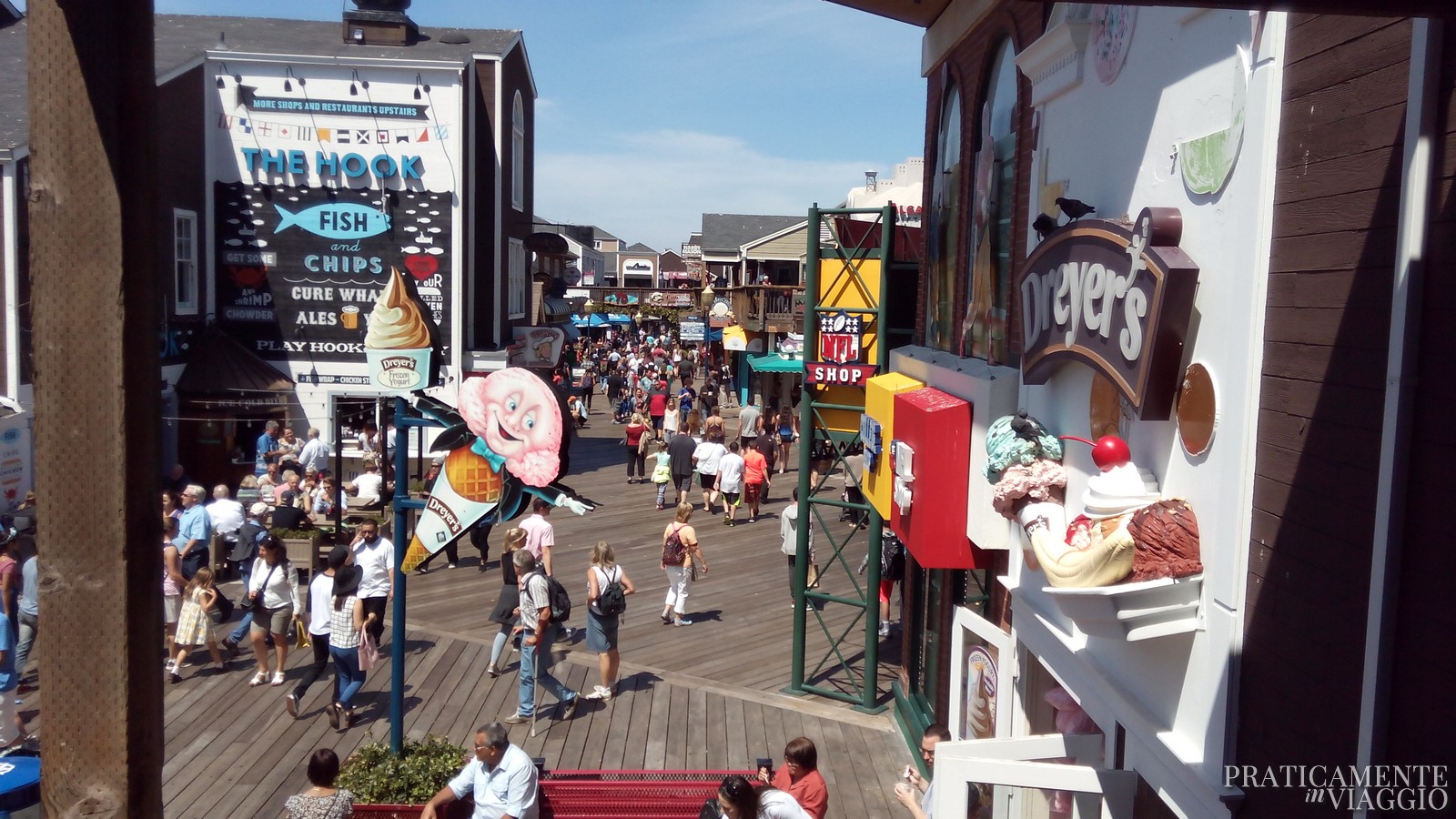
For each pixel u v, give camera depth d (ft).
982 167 26.81
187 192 68.13
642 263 347.36
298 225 71.61
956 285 29.58
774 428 82.79
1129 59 16.89
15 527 43.80
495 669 36.29
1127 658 16.21
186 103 67.62
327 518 53.42
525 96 91.97
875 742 31.30
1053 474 18.45
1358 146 10.92
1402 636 9.98
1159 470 15.12
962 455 23.84
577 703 33.55
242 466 68.64
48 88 9.43
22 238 51.01
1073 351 17.37
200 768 28.43
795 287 113.19
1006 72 25.36
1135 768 16.02
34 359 9.65
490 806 21.91
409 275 24.09
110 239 9.55
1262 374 12.64
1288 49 12.33
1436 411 9.66
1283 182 12.32
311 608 31.81
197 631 35.88
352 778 23.68
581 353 179.11
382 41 78.69
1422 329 9.89
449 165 72.54
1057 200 18.16
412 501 24.58
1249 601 12.79
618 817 23.66
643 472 79.41
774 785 22.58
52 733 9.84
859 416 36.63
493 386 23.53
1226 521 13.12
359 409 72.69
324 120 71.26
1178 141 14.92
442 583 48.88
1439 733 9.43
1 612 28.89
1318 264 11.55
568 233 305.94
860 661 39.11
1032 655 21.85
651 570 51.96
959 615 25.12
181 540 42.06
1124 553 13.88
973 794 17.19
